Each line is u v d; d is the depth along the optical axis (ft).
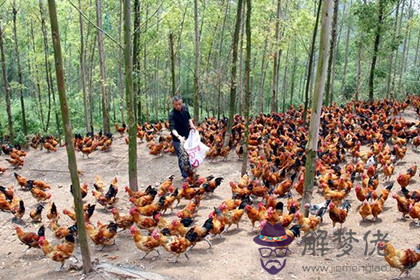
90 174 45.73
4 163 51.96
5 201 32.55
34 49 77.30
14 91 115.44
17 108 94.99
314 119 25.67
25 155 51.80
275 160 41.06
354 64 143.43
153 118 103.96
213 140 52.54
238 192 32.55
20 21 85.30
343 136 51.13
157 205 30.71
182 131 39.45
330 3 23.72
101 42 63.82
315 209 28.22
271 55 72.18
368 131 53.47
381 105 76.64
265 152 47.29
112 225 26.12
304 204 27.02
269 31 74.84
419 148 48.83
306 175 26.78
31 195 38.47
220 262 22.67
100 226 26.91
